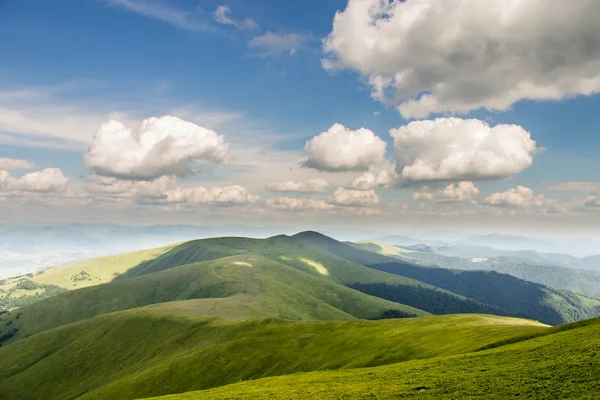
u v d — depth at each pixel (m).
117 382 148.50
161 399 75.56
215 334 172.62
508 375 47.12
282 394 60.22
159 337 199.12
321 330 135.38
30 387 193.88
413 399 45.81
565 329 65.50
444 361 63.56
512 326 86.44
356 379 64.12
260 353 129.00
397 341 99.62
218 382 120.56
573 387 39.03
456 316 118.62
